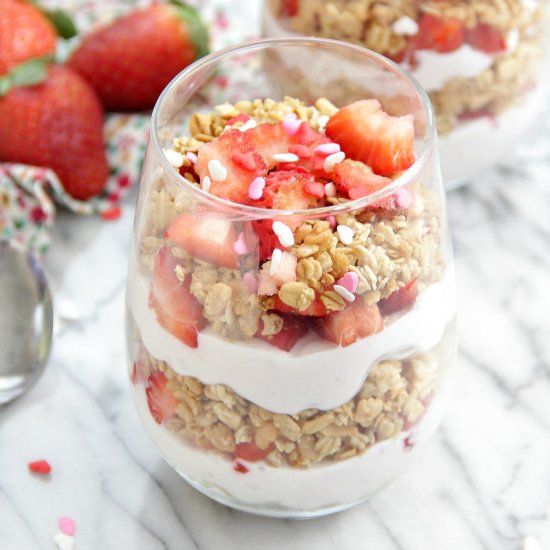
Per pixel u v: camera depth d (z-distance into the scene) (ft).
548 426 1.72
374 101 1.55
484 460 1.68
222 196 1.46
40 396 1.76
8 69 2.00
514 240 1.94
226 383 1.45
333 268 1.40
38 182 1.92
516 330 1.82
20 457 1.70
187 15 2.07
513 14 1.82
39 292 1.82
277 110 1.60
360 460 1.51
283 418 1.47
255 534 1.62
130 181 2.01
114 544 1.61
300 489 1.53
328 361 1.43
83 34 2.11
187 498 1.65
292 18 1.90
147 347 1.50
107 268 1.92
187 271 1.42
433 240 1.47
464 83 1.86
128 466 1.69
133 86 2.06
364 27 1.84
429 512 1.64
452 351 1.57
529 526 1.62
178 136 1.58
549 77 2.02
